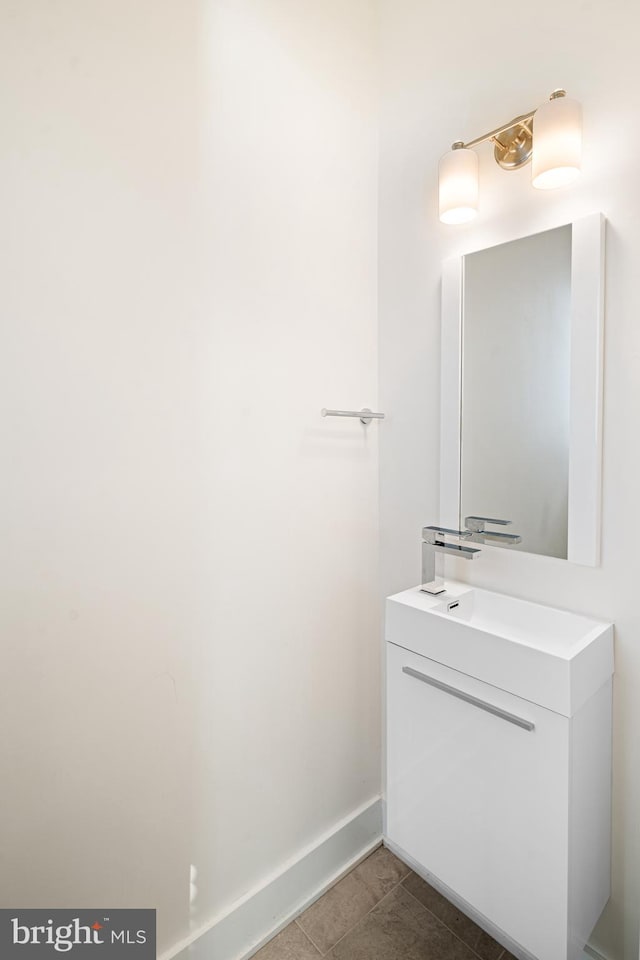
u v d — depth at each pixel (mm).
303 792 1542
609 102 1140
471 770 1205
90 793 1116
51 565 1042
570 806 1035
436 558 1539
